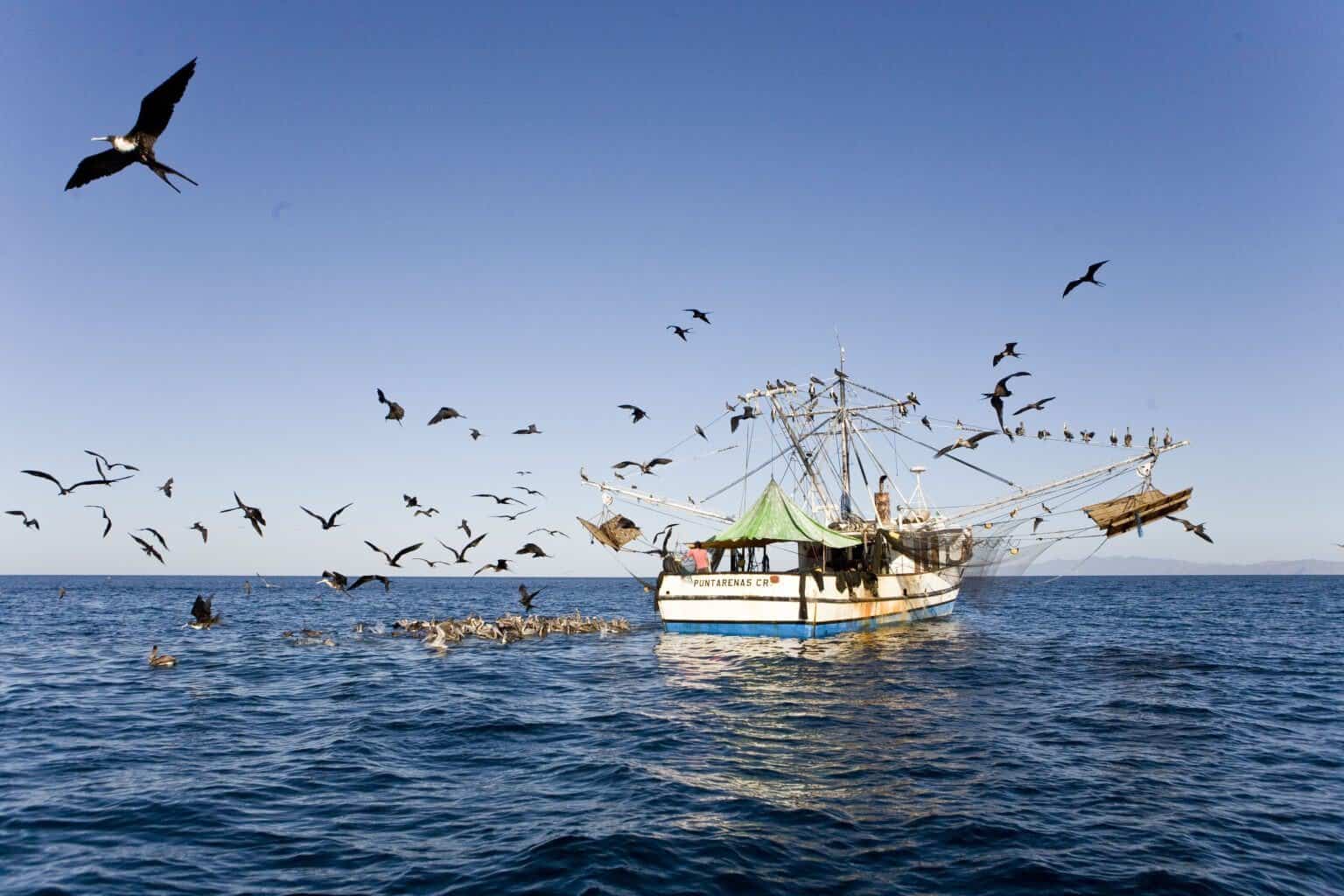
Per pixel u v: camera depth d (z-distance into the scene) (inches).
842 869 407.8
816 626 1440.7
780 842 446.0
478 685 1071.6
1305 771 610.9
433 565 871.1
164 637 1872.5
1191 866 414.6
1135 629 1982.0
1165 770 606.5
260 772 611.8
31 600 4094.5
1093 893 381.1
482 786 567.5
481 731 756.0
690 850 430.0
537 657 1412.4
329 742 712.4
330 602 3976.4
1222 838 458.6
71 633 1996.8
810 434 1900.8
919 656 1306.6
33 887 391.9
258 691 1032.2
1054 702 895.1
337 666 1302.9
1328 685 1039.0
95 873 410.0
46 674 1211.2
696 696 954.1
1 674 1206.9
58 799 542.6
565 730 761.0
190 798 541.6
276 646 1652.3
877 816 490.9
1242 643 1611.7
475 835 460.8
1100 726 763.4
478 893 376.8
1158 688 1002.7
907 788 555.2
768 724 773.3
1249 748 681.0
